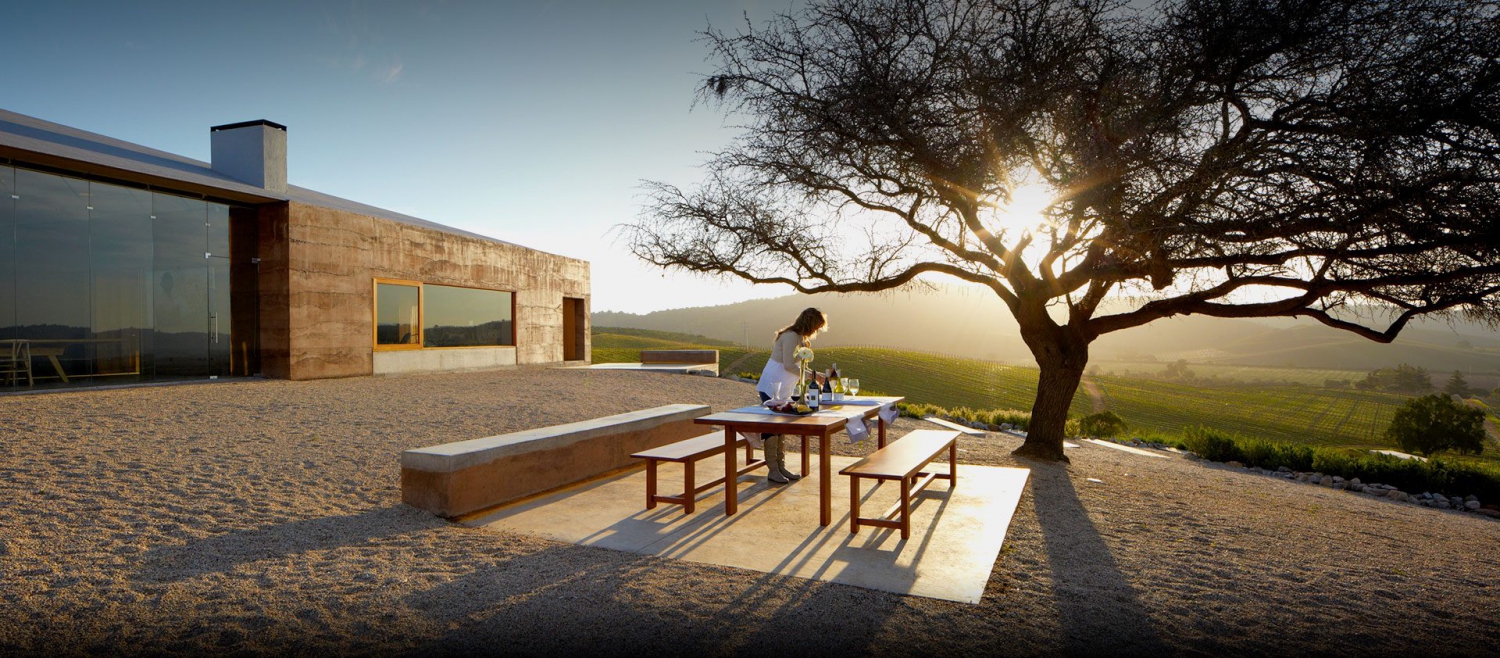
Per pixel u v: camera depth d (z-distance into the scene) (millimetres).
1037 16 7008
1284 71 6633
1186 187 6035
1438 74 5734
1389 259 6672
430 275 16234
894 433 11117
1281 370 152875
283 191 14891
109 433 6785
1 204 9445
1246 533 5750
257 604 3373
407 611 3359
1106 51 6617
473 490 5293
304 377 12836
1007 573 4219
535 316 20453
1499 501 9523
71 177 10242
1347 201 5777
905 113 7273
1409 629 3658
